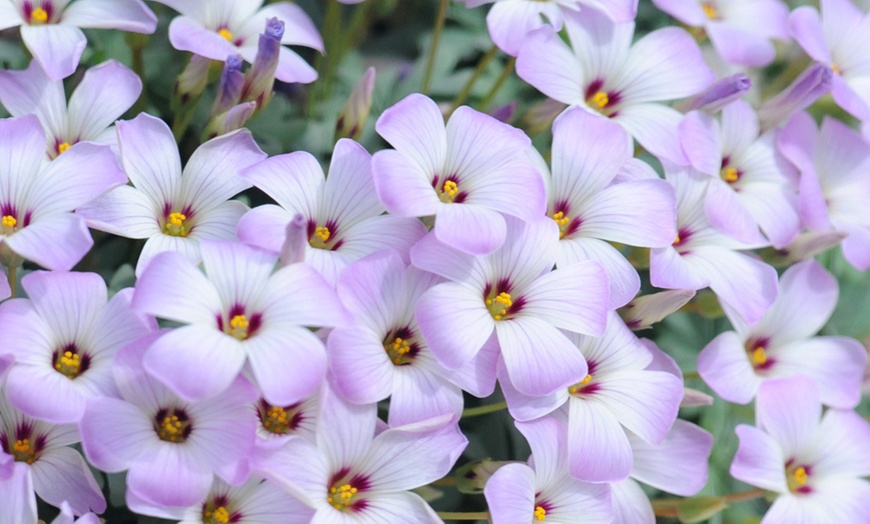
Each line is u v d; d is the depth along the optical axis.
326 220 0.26
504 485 0.25
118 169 0.25
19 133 0.25
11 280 0.25
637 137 0.28
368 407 0.25
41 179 0.25
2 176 0.25
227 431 0.24
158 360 0.23
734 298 0.27
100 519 0.26
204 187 0.26
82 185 0.25
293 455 0.24
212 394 0.23
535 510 0.26
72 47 0.26
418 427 0.24
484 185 0.26
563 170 0.27
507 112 0.28
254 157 0.26
